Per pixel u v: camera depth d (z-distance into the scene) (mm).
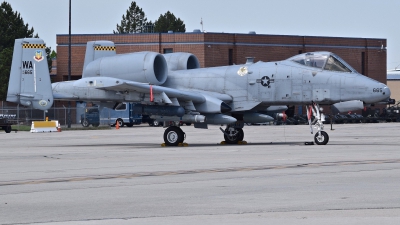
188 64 43750
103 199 17141
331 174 21547
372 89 36812
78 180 21406
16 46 44000
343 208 15109
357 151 31734
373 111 98625
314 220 13766
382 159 26828
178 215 14656
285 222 13594
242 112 40781
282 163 25766
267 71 39188
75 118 94562
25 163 28109
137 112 39281
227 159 28172
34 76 43625
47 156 32094
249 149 34562
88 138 52125
